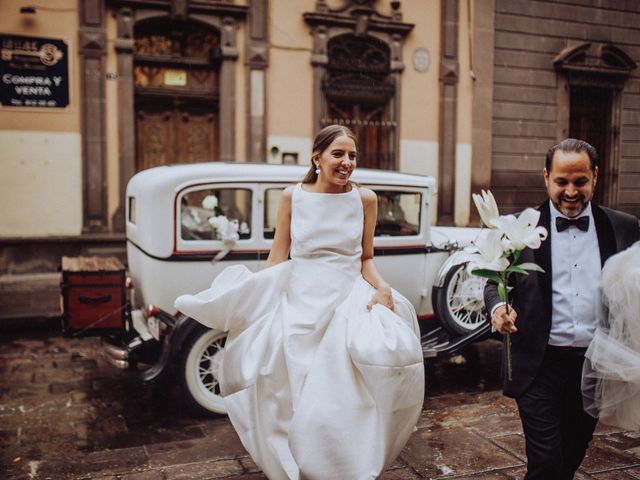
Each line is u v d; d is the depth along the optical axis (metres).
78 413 4.87
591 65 12.50
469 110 11.69
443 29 11.39
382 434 2.58
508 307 2.47
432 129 11.46
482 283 5.43
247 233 5.05
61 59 9.30
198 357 4.75
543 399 2.54
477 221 11.83
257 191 5.04
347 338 2.68
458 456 3.92
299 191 2.94
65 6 9.27
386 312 2.75
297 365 2.70
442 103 11.45
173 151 10.27
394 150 11.26
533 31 12.12
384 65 11.22
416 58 11.28
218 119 10.45
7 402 5.10
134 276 5.50
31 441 4.29
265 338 2.82
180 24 9.99
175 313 4.88
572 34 12.47
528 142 12.25
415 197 5.56
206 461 3.92
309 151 10.66
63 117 9.36
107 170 9.62
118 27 9.51
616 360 2.42
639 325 2.42
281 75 10.42
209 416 4.79
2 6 8.98
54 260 9.42
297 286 2.87
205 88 10.34
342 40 10.95
